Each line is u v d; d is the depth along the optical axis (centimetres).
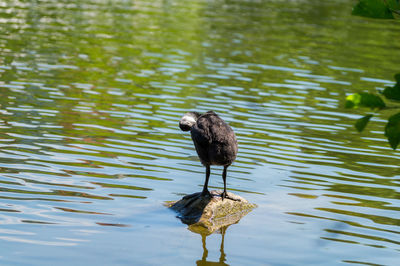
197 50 2202
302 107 1531
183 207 866
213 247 758
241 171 1053
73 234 759
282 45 2403
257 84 1748
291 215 877
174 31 2575
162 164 1059
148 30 2548
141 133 1238
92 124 1272
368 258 739
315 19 3180
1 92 1462
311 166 1096
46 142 1124
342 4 3903
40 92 1499
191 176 1012
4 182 911
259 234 809
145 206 873
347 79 1875
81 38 2266
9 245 711
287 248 764
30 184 913
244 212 884
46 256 690
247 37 2541
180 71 1858
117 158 1070
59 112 1341
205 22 2864
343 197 955
